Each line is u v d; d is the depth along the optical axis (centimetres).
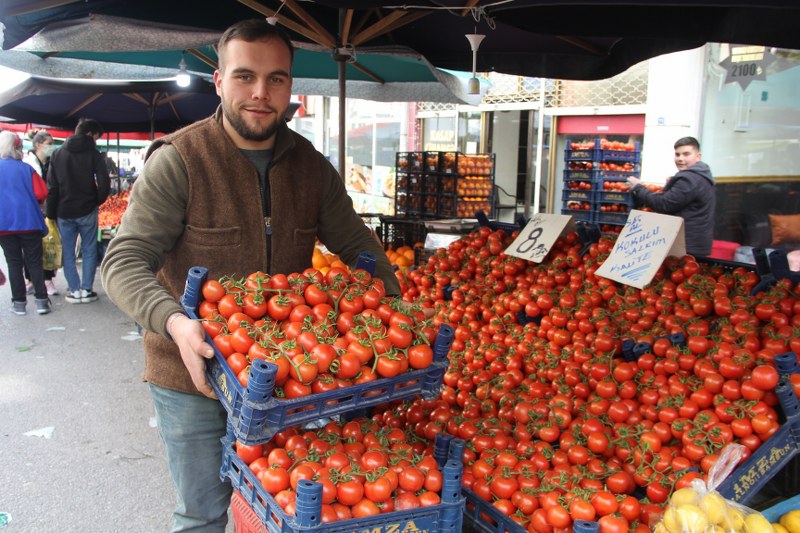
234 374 175
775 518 231
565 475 219
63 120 1245
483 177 736
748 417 223
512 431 260
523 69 542
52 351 626
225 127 225
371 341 188
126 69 692
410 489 185
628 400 260
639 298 332
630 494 228
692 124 753
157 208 210
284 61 212
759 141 706
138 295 190
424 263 520
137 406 497
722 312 293
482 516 222
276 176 232
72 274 820
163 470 402
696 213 539
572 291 353
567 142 902
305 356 176
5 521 341
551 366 296
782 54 677
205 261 222
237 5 469
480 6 283
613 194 863
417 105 1289
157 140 223
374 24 490
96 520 346
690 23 382
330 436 207
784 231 683
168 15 440
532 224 408
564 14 374
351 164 1546
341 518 175
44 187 784
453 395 304
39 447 427
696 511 193
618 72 495
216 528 238
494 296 384
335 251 269
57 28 421
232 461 205
